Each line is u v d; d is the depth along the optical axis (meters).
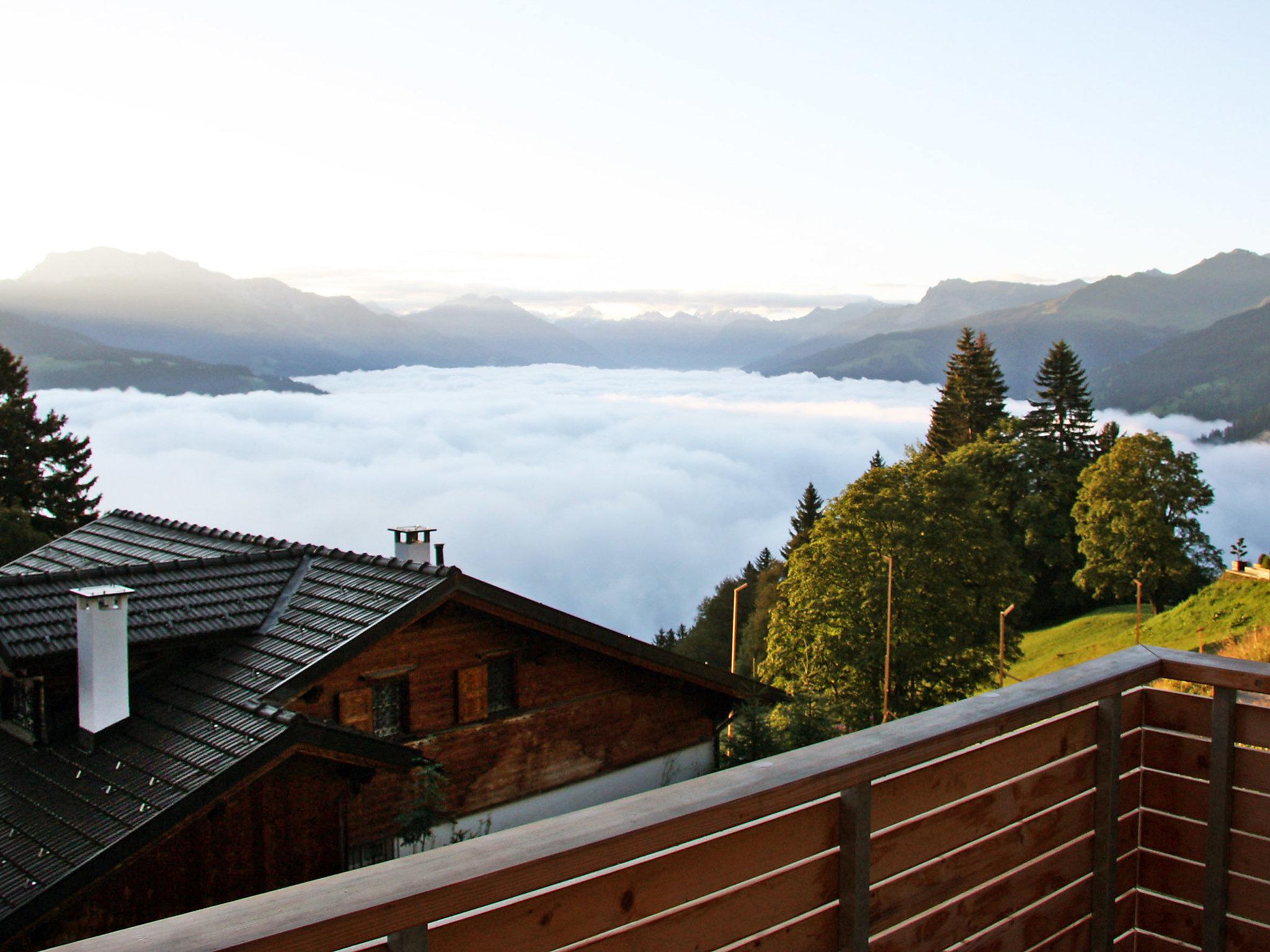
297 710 11.74
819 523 38.06
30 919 8.55
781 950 2.17
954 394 82.31
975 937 2.65
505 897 1.62
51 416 50.62
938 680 35.25
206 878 9.88
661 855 1.96
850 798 2.27
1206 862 3.14
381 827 12.07
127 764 10.41
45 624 11.72
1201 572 57.28
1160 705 3.27
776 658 37.25
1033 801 2.85
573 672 14.75
